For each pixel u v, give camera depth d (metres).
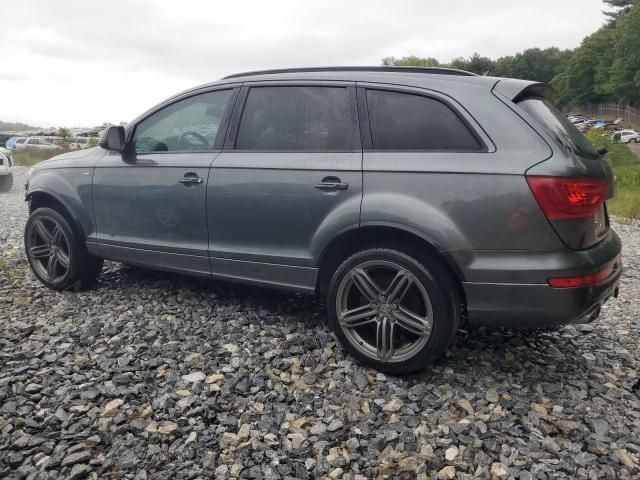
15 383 3.17
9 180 13.68
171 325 4.03
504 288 3.00
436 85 3.29
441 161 3.12
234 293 4.71
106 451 2.61
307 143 3.63
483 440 2.71
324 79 3.67
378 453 2.62
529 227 2.91
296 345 3.70
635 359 3.69
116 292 4.77
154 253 4.27
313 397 3.08
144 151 4.41
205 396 3.07
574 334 4.06
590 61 94.06
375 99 3.45
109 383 3.18
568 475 2.48
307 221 3.54
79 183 4.63
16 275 5.33
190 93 4.26
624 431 2.82
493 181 2.97
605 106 83.81
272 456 2.58
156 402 3.00
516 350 3.72
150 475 2.45
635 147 48.56
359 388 3.18
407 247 3.26
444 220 3.06
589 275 2.95
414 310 3.28
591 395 3.17
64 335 3.85
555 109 3.41
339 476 2.46
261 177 3.69
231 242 3.90
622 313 4.62
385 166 3.26
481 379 3.30
